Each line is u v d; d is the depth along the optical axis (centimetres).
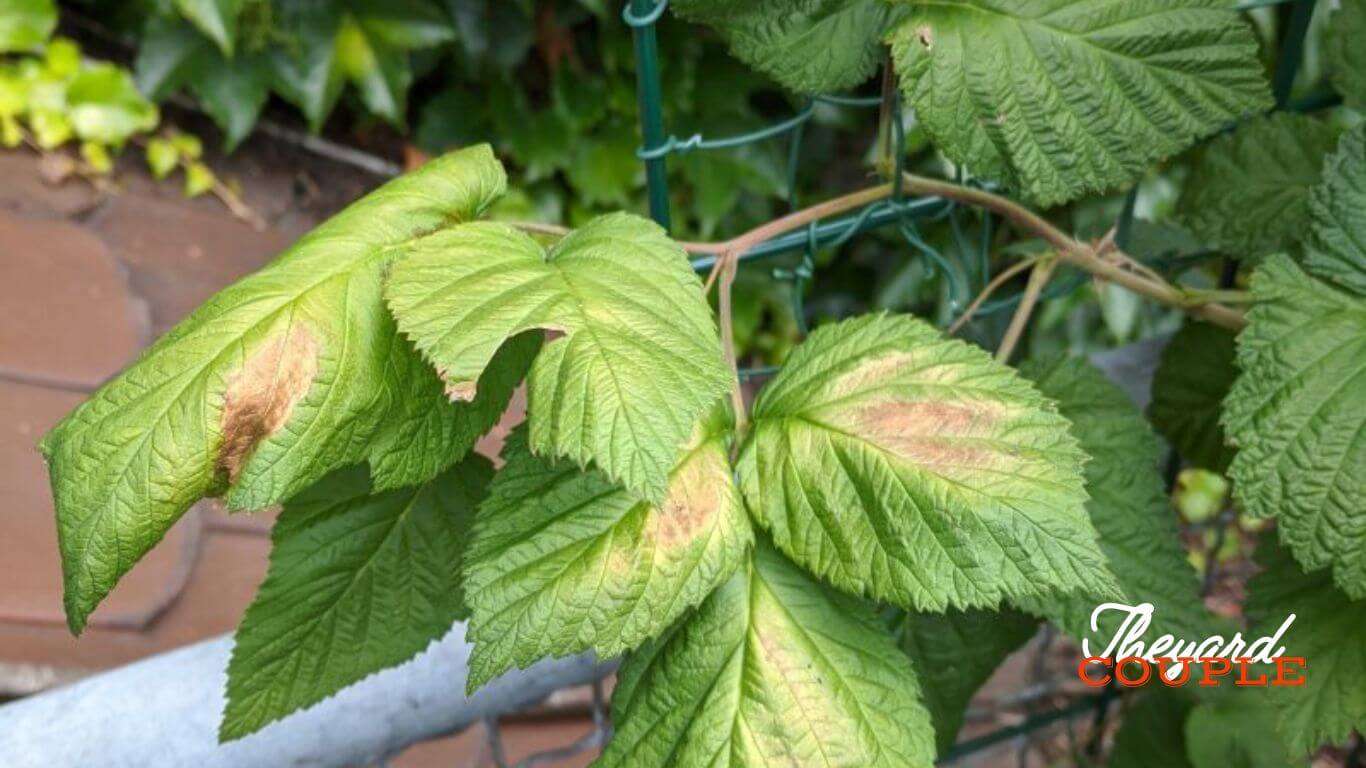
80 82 105
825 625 31
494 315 27
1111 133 35
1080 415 40
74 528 26
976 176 36
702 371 26
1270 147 43
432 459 30
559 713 78
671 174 114
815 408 31
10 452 85
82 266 99
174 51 103
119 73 107
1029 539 28
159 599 81
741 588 31
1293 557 37
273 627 35
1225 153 44
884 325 32
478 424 31
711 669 30
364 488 36
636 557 29
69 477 27
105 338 94
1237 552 80
